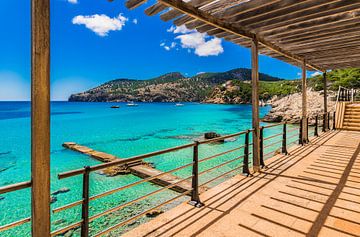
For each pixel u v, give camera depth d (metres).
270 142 16.97
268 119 29.53
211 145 16.61
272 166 5.30
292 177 4.51
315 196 3.61
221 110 70.88
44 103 1.75
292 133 20.95
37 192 1.75
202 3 3.10
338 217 2.95
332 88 33.94
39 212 1.77
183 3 3.13
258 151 4.93
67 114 58.50
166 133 24.58
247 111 64.81
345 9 3.39
